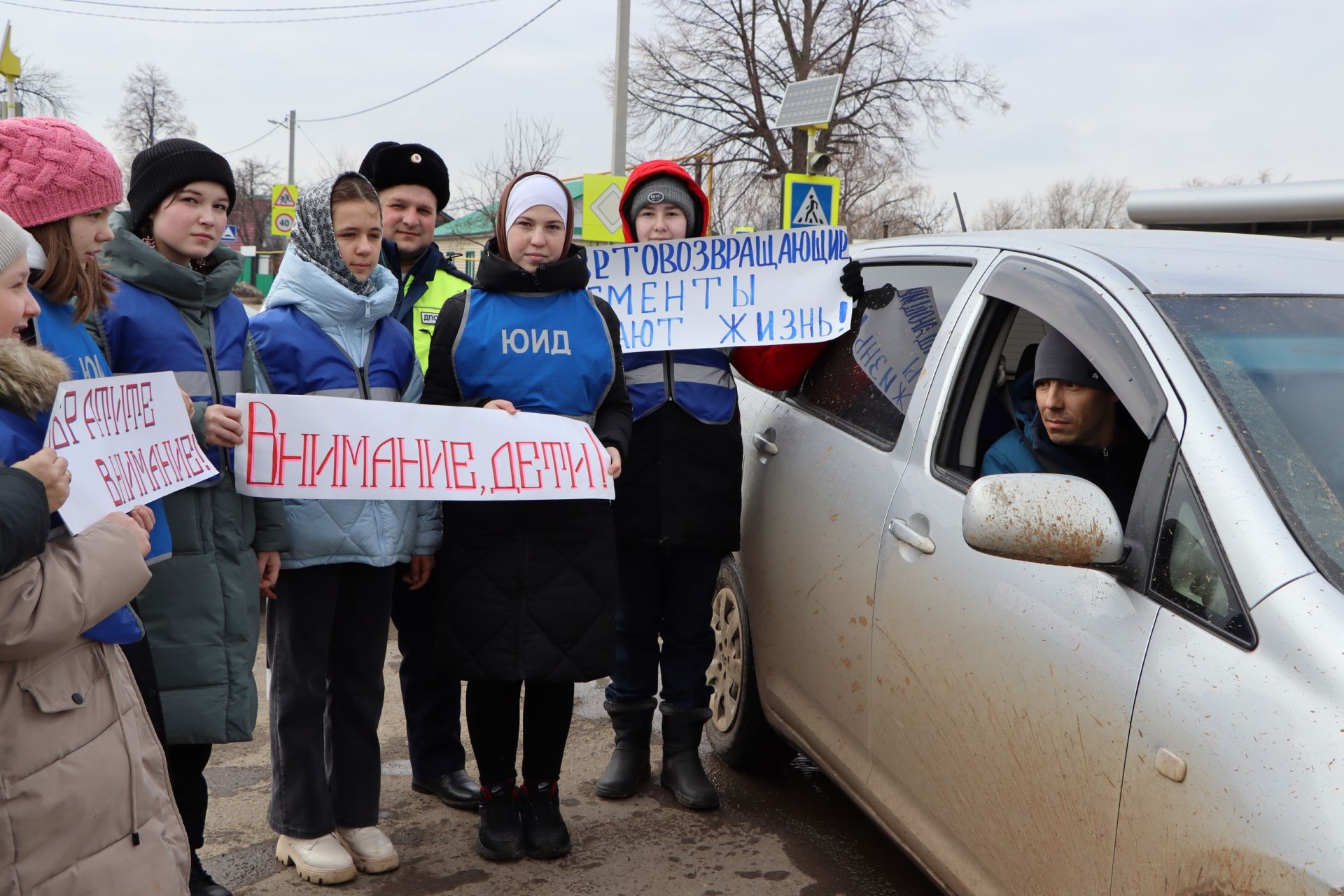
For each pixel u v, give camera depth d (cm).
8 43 1195
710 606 354
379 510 290
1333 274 242
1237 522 179
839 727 295
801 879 305
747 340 341
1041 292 249
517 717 317
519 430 295
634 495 339
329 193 287
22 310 175
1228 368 204
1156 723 177
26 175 193
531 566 298
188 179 252
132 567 182
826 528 300
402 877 305
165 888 189
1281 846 151
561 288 306
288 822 298
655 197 357
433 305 375
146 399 215
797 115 1469
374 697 309
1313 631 162
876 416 301
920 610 248
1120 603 193
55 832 172
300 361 284
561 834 316
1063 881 199
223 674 256
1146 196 518
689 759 354
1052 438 244
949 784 238
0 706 168
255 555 270
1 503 157
